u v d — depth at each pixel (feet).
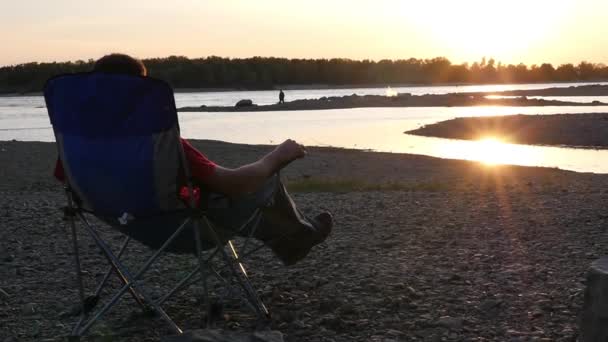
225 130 134.82
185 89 540.52
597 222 24.06
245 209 12.02
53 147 90.48
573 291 14.80
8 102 389.19
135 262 19.51
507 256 18.74
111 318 14.12
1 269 18.86
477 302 14.28
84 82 10.78
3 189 52.85
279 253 13.83
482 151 88.38
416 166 66.64
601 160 77.05
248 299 14.89
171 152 10.92
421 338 12.26
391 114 187.21
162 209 11.37
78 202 12.26
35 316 14.35
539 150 89.56
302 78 607.37
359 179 52.95
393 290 15.35
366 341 12.19
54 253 21.12
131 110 10.72
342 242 21.84
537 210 27.91
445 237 22.06
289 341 12.36
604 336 10.02
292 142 12.25
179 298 15.37
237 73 561.84
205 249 12.87
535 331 12.46
